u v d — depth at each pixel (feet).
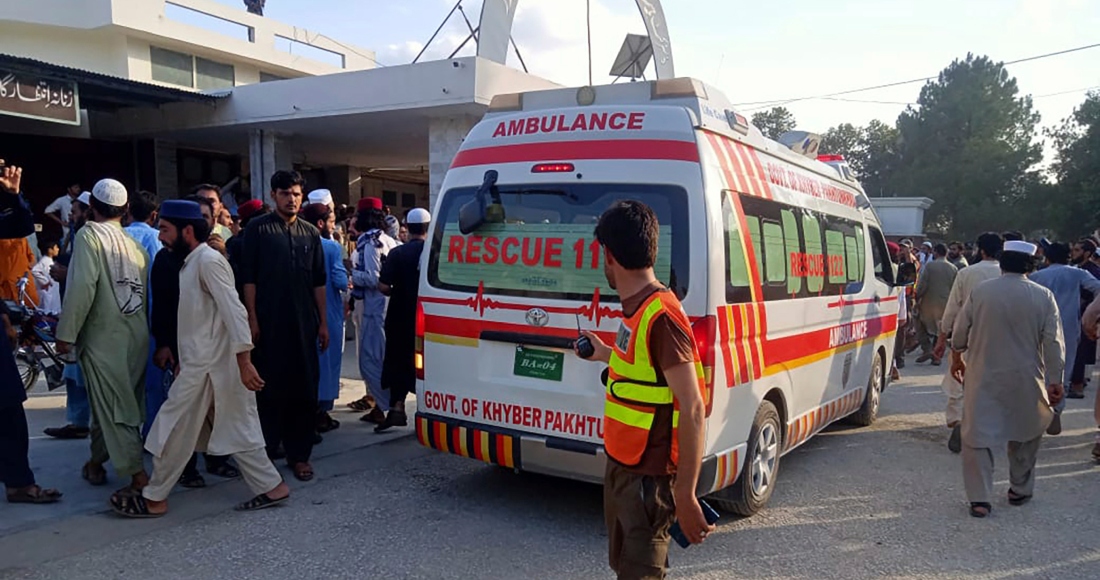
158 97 43.06
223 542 13.61
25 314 23.58
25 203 15.39
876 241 24.77
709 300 13.10
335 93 41.39
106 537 13.58
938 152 167.94
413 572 12.66
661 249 13.34
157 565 12.57
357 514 15.23
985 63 169.89
